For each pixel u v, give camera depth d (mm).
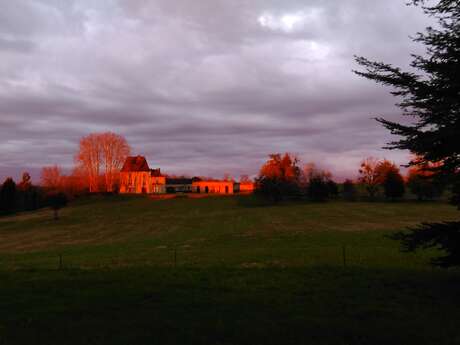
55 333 12297
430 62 12961
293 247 36844
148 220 81562
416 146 13266
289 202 108750
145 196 130625
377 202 103000
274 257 29359
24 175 141750
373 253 29531
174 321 13227
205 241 46062
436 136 12617
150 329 12516
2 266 29625
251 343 11234
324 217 74375
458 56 12555
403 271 21766
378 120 13984
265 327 12438
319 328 12344
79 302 16109
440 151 13469
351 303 15414
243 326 12562
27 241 61250
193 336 11766
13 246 56094
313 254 30141
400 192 105312
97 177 142875
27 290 18609
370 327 12383
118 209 103938
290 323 12805
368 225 61031
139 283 19750
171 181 172750
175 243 45406
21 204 127625
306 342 11227
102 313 14516
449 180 13891
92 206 112500
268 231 55438
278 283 19375
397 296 16484
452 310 14352
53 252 41594
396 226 58469
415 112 13469
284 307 14898
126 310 14852
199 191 167875
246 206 101312
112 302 16047
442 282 18812
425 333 11766
